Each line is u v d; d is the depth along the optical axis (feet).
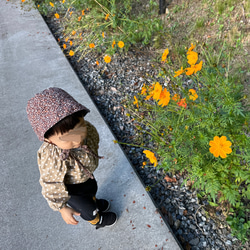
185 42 12.04
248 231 6.11
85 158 4.82
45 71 12.46
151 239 6.11
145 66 11.69
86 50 13.76
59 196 4.64
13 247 6.34
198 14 13.05
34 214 6.94
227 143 4.68
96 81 11.71
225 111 6.01
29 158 8.45
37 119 3.95
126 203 6.89
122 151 8.25
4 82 12.14
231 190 5.83
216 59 10.53
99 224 6.05
